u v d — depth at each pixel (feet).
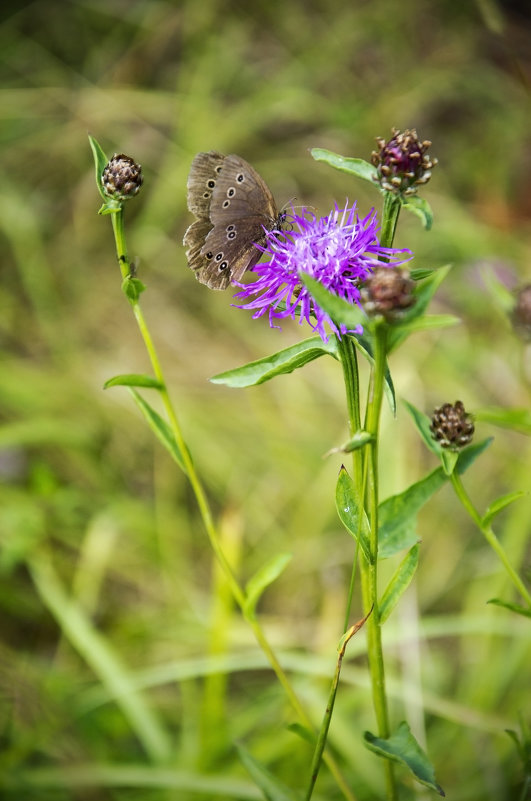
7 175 3.67
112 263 3.42
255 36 4.17
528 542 2.51
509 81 3.97
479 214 3.58
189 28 4.12
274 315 1.73
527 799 2.00
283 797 1.85
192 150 3.64
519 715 1.84
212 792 2.07
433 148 3.84
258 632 1.85
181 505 2.75
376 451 1.66
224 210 1.79
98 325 3.23
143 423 2.89
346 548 2.56
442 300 3.24
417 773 1.70
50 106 3.86
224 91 4.00
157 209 3.50
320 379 2.99
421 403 2.86
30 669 2.32
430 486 1.76
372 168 1.73
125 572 2.55
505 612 2.33
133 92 3.84
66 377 3.01
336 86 4.04
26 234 3.40
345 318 1.62
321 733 1.73
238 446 2.85
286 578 2.53
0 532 2.47
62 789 2.14
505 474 2.72
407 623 2.27
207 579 2.58
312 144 3.76
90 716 2.26
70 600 2.44
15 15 4.22
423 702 2.19
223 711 2.20
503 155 3.75
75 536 2.57
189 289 3.31
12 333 3.20
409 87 3.97
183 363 3.10
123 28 4.19
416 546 1.72
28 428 2.65
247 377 1.74
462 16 4.17
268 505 2.70
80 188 3.58
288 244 1.73
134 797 2.14
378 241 1.74
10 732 2.22
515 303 1.94
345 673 2.23
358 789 2.11
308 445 2.84
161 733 2.17
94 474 2.73
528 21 4.14
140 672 2.28
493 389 2.96
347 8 4.26
